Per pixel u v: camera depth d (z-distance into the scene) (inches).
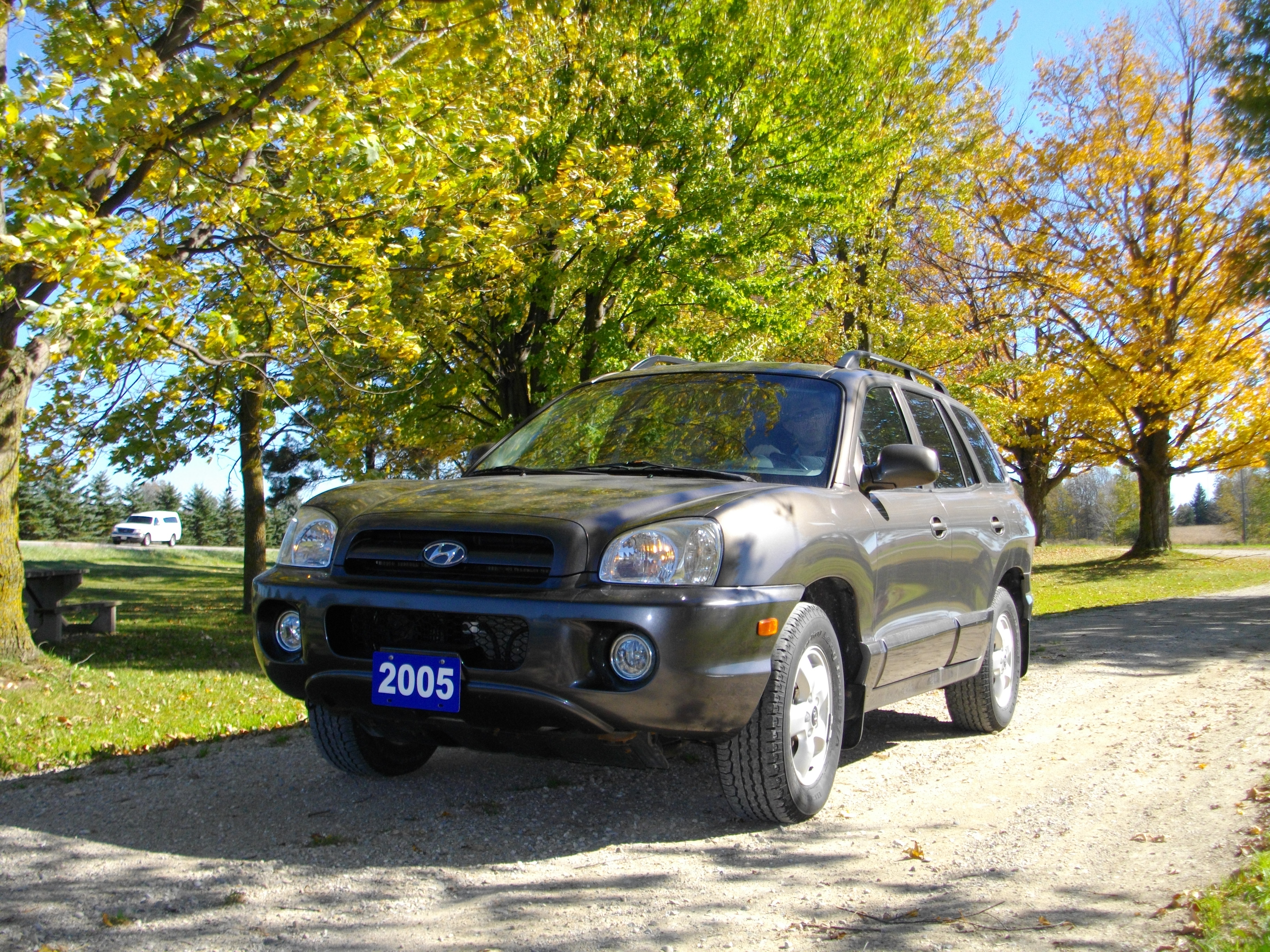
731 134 575.2
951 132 996.6
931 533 186.7
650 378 192.9
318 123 282.4
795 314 650.2
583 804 159.2
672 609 126.4
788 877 124.6
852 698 160.4
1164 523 1310.3
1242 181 1011.3
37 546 1566.2
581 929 107.1
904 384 206.5
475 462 190.2
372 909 113.4
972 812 156.1
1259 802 157.8
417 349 366.3
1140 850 135.8
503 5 304.8
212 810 156.6
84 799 164.6
